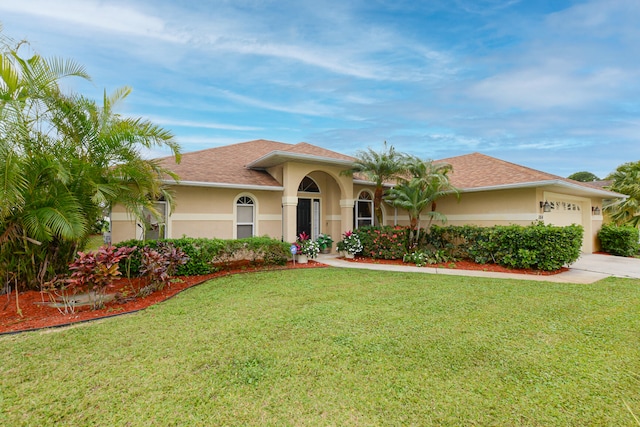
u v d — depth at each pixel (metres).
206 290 8.68
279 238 15.37
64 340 5.31
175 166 13.75
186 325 5.96
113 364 4.47
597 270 12.04
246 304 7.31
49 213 6.98
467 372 4.23
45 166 7.18
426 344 5.09
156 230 12.39
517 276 10.77
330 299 7.73
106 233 12.13
